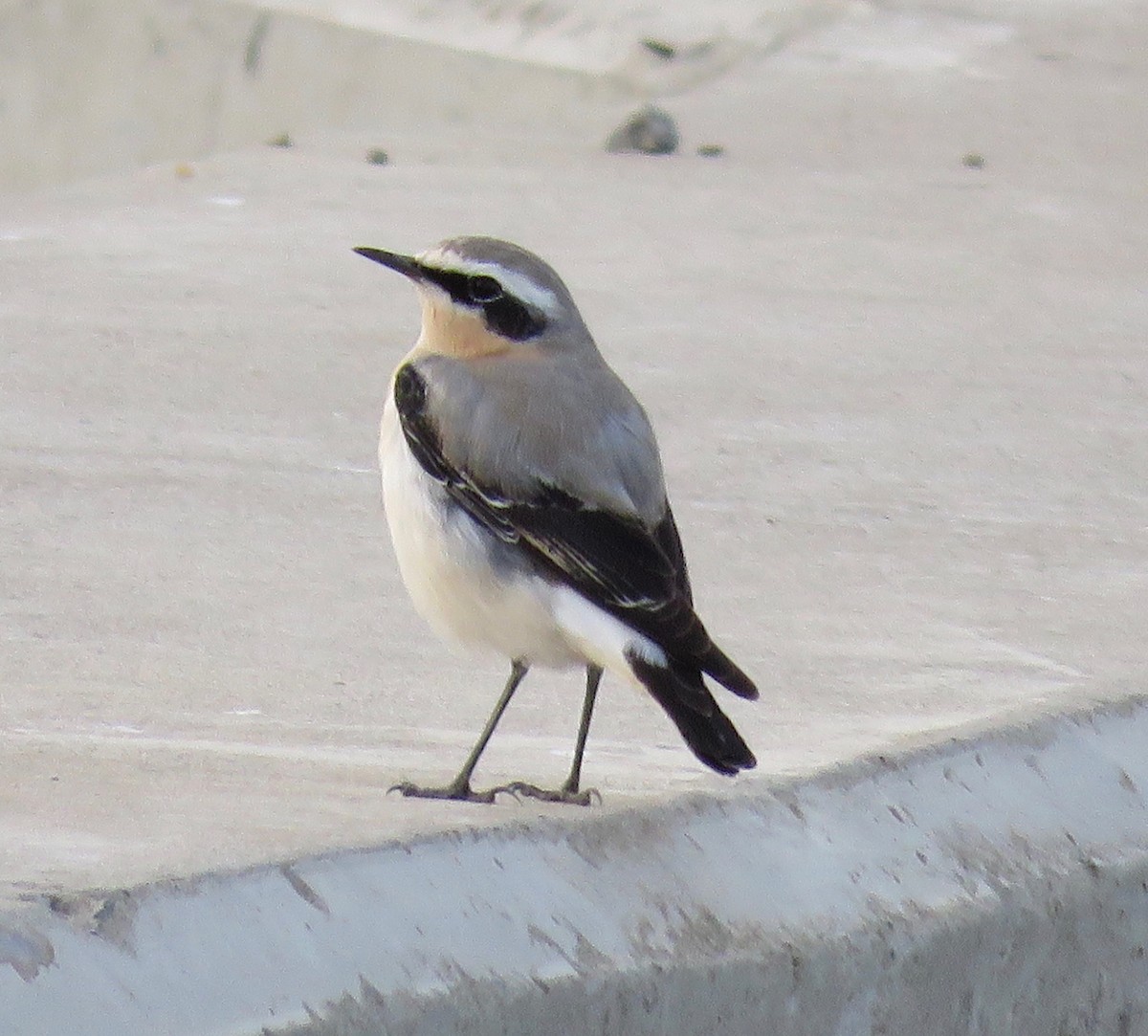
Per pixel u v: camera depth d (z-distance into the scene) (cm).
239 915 759
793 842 900
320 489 1449
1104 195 2436
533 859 839
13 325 1792
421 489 965
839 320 1928
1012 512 1457
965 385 1750
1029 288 2066
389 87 2881
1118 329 1939
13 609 1196
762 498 1462
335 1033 740
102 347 1742
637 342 1833
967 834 942
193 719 1039
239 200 2267
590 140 2617
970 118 2734
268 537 1351
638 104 2784
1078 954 953
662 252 2138
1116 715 1046
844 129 2673
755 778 941
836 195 2397
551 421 954
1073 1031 956
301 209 2231
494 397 959
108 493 1415
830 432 1614
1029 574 1337
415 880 805
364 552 1334
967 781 967
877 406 1686
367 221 2195
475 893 812
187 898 757
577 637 927
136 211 2211
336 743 1017
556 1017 794
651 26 2967
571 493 943
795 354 1817
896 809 937
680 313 1928
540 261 1005
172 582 1260
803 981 857
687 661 897
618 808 891
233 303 1886
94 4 2967
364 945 770
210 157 2469
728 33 2983
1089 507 1474
